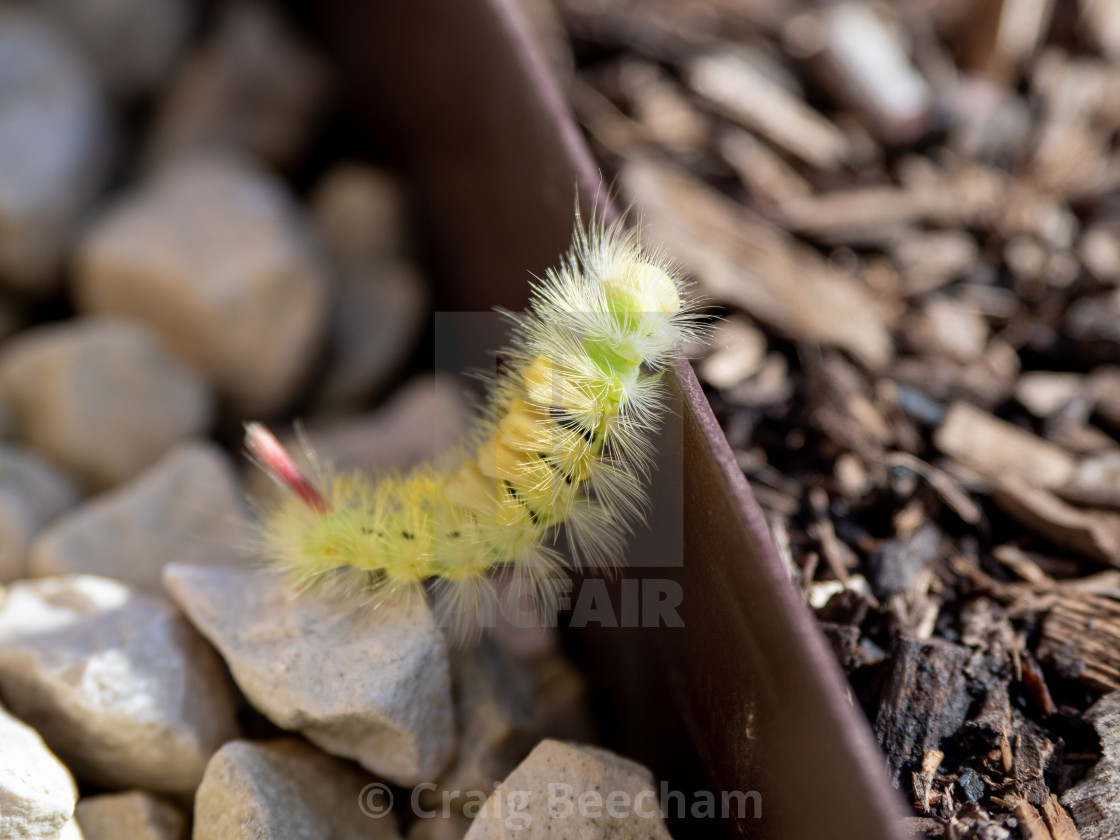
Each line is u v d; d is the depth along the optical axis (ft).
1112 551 0.43
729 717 0.38
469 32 0.47
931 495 0.45
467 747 0.43
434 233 0.57
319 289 0.56
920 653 0.41
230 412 0.56
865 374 0.49
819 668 0.34
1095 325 0.50
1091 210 0.54
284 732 0.43
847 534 0.45
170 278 0.54
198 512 0.48
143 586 0.47
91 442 0.52
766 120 0.57
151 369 0.53
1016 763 0.39
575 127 0.43
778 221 0.54
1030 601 0.43
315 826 0.40
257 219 0.55
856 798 0.33
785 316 0.51
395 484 0.44
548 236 0.44
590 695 0.47
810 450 0.47
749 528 0.35
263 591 0.42
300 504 0.43
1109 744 0.39
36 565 0.47
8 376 0.53
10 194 0.55
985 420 0.47
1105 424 0.48
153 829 0.41
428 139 0.55
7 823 0.38
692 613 0.38
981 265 0.53
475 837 0.39
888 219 0.54
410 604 0.41
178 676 0.42
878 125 0.56
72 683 0.41
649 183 0.54
